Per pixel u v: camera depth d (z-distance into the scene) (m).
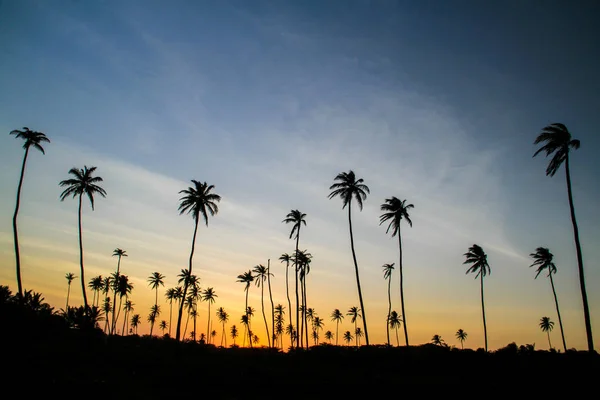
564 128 33.84
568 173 33.75
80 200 45.38
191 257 47.97
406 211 50.88
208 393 25.41
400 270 49.72
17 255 37.53
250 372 34.25
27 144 40.28
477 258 61.50
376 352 47.41
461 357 43.62
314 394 26.33
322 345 55.62
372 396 25.73
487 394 26.20
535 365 37.44
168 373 31.14
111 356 35.97
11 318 32.00
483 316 59.88
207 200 50.06
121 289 82.88
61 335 39.91
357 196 47.84
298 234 60.62
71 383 22.02
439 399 24.98
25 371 22.72
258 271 80.50
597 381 28.25
